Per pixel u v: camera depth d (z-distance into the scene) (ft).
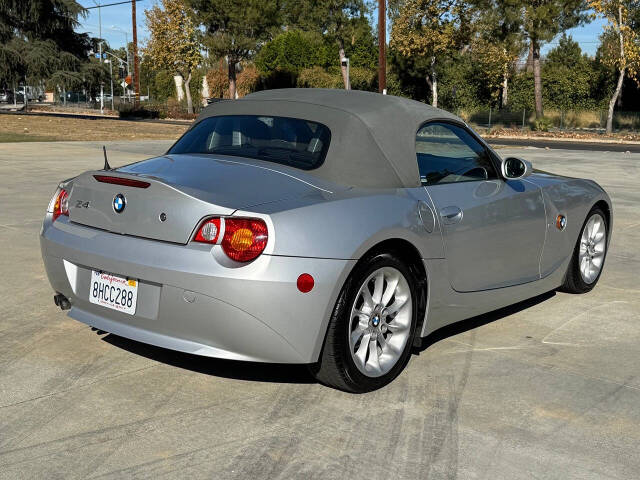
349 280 11.03
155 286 10.91
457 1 139.33
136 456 9.48
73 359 12.89
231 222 10.38
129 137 80.74
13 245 21.99
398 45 145.69
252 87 205.87
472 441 10.15
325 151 12.16
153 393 11.51
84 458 9.41
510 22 127.03
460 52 155.53
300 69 216.54
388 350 12.16
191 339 10.82
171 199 10.85
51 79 194.39
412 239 11.99
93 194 11.94
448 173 13.70
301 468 9.27
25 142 66.54
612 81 141.90
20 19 198.39
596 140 109.91
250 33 177.68
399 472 9.23
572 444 10.14
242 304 10.27
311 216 10.74
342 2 179.32
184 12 173.17
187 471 9.12
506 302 15.12
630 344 14.56
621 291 18.71
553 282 16.84
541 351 14.01
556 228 16.33
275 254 10.30
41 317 15.21
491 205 14.03
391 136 12.68
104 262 11.32
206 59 176.65
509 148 78.02
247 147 12.88
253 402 11.27
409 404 11.37
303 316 10.53
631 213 31.04
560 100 146.92
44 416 10.61
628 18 123.95
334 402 11.35
